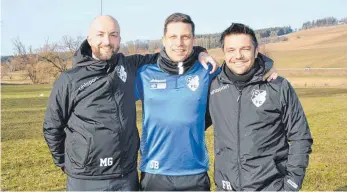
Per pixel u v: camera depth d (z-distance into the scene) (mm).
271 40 134500
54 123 4023
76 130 3906
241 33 3684
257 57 3850
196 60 4270
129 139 3992
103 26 3863
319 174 8367
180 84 4113
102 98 3861
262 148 3686
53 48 62688
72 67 4055
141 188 4273
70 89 3883
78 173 3910
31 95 36750
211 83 4098
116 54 4008
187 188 4121
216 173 3953
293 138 3691
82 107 3865
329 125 15953
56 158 4258
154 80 4199
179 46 4023
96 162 3855
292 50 100750
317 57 83812
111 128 3850
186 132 4043
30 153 11367
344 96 30312
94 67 3885
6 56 74312
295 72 66312
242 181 3719
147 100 4180
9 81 68188
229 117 3805
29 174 8961
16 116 21062
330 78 56000
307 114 19656
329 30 142625
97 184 3904
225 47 3789
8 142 13305
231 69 3818
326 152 10836
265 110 3684
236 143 3734
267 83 3723
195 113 4059
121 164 3938
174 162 4094
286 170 3756
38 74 64500
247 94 3748
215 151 3971
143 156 4246
